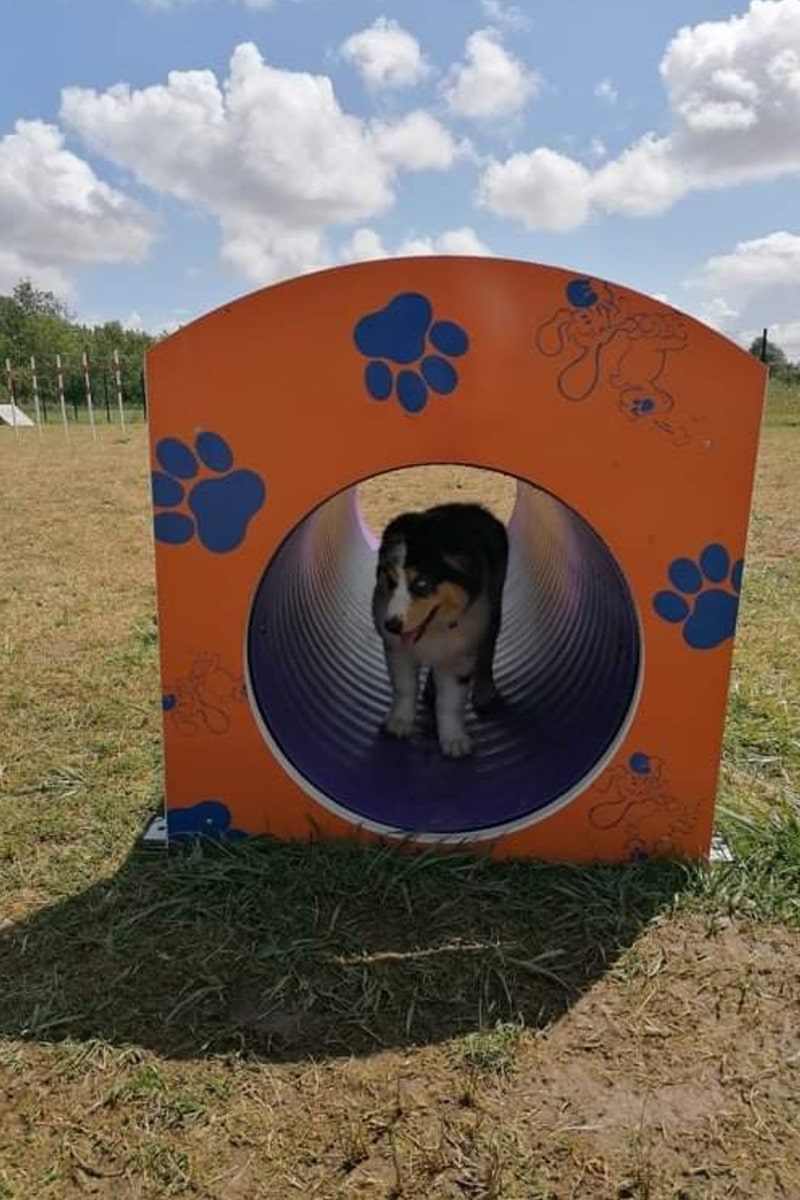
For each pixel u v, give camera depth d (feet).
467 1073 6.88
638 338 8.46
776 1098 6.72
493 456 8.75
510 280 8.37
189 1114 6.48
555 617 14.11
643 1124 6.45
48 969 7.94
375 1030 7.30
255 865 9.25
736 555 8.90
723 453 8.68
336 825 9.70
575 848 9.61
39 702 13.70
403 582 10.69
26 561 22.82
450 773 10.96
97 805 10.70
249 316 8.52
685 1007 7.64
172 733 9.55
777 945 8.42
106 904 8.80
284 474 8.87
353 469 8.84
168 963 8.01
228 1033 7.23
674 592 8.99
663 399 8.58
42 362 176.14
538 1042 7.22
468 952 8.21
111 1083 6.73
